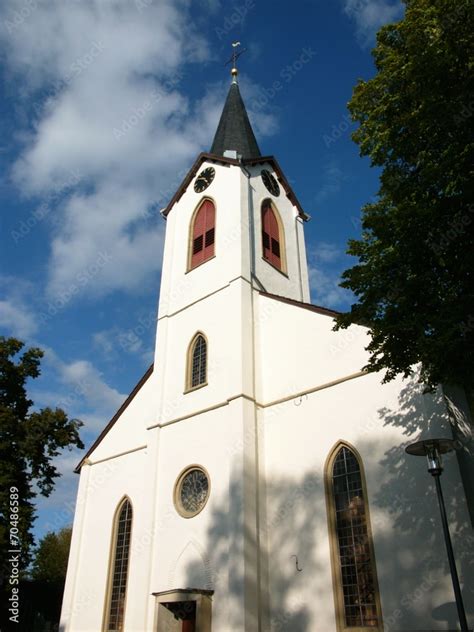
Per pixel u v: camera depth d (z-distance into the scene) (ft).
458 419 53.26
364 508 55.72
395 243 43.37
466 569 46.47
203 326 79.10
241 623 54.24
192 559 63.77
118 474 82.84
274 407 68.08
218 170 93.30
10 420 77.36
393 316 41.16
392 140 45.70
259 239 86.89
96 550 78.79
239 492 61.21
